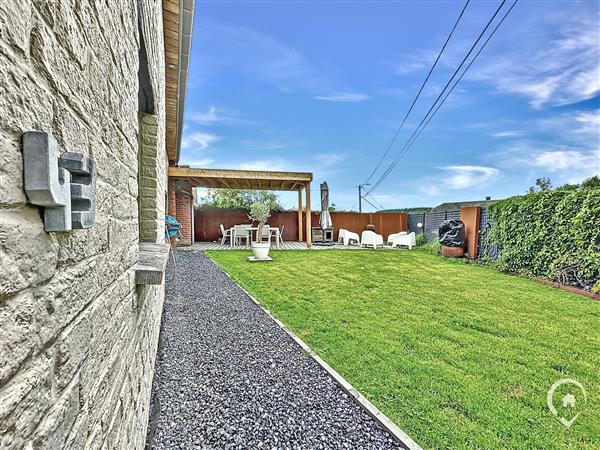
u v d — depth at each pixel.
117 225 1.16
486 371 2.70
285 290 5.58
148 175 3.02
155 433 1.94
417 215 15.16
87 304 0.81
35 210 0.55
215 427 2.00
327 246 13.71
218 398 2.31
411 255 10.78
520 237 7.23
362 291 5.55
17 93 0.49
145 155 2.98
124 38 1.25
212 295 5.24
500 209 8.02
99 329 0.92
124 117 1.28
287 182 12.72
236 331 3.63
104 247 0.97
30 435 0.52
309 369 2.75
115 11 1.09
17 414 0.49
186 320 4.00
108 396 1.01
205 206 16.52
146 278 1.58
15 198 0.48
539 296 5.31
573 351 3.12
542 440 1.91
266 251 9.03
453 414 2.13
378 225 16.72
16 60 0.49
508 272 7.57
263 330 3.66
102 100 0.95
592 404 2.27
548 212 6.53
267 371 2.71
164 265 1.76
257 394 2.37
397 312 4.34
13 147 0.48
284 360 2.91
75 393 0.72
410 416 2.10
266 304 4.70
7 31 0.46
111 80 1.05
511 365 2.81
